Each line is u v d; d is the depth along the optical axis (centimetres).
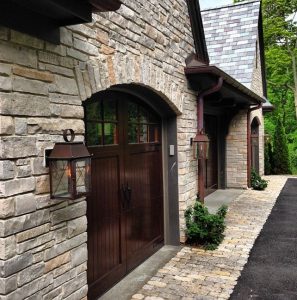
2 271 231
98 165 395
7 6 231
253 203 869
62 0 235
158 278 436
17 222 241
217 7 1285
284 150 1539
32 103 255
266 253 516
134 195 473
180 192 551
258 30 1293
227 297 381
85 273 311
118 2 259
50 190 269
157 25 450
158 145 543
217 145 1077
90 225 378
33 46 255
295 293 389
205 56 623
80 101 304
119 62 362
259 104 1021
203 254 516
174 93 505
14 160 241
